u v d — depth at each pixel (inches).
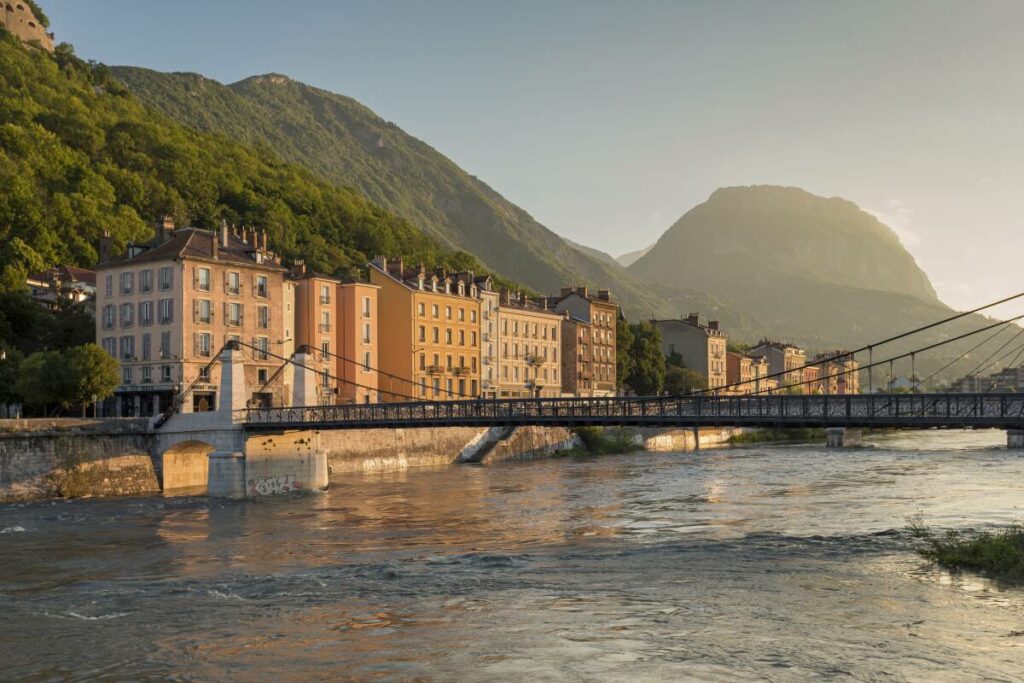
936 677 859.4
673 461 3671.3
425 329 4232.3
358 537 1736.0
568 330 5374.0
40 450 2329.0
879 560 1412.4
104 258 3508.9
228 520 1979.6
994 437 5925.2
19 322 3481.8
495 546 1609.3
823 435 5728.3
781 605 1132.5
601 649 954.1
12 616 1120.8
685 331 7194.9
